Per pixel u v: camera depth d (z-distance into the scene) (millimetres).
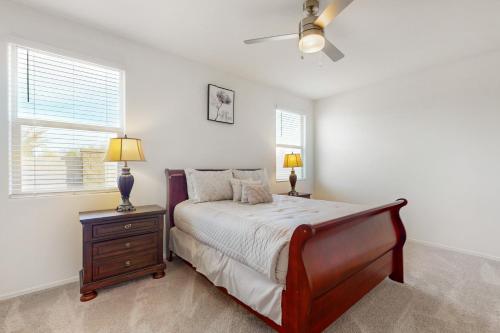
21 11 2033
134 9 2084
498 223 2820
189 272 2463
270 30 2402
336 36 2479
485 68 2885
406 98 3541
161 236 2371
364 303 1930
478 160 2949
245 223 1801
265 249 1524
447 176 3184
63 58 2266
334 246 1550
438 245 3256
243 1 1968
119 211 2277
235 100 3578
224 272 1880
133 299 1966
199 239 2215
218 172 2996
